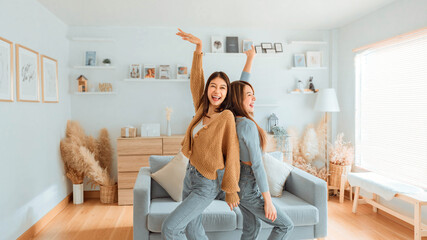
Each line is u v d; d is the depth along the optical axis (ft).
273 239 6.15
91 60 14.08
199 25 14.34
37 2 10.77
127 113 14.56
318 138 15.12
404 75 10.89
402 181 10.97
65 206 12.89
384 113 11.98
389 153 11.69
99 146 13.93
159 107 14.71
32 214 9.88
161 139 13.28
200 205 5.47
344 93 14.61
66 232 10.00
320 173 14.03
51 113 11.84
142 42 14.49
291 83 15.40
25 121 9.64
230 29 14.88
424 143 9.98
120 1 10.95
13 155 8.84
